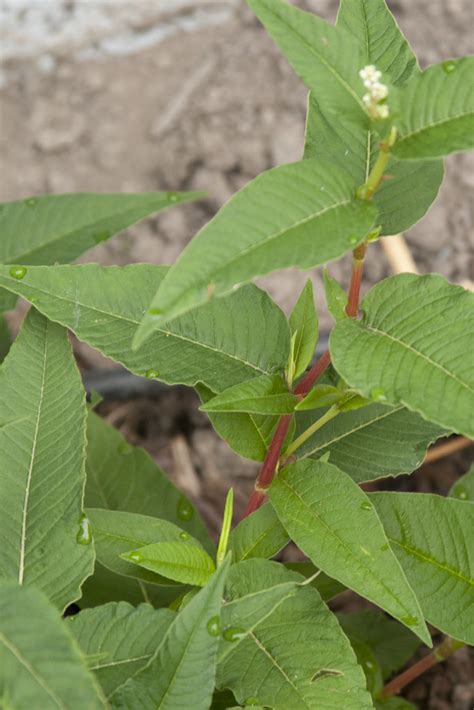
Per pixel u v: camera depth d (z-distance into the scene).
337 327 0.87
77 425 0.90
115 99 1.46
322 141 0.91
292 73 1.44
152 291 0.92
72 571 0.89
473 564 0.92
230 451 1.21
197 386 0.92
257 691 0.88
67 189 1.40
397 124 0.84
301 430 0.95
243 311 0.92
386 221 0.91
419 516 0.92
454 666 1.11
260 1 0.84
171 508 1.03
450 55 1.43
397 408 0.94
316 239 0.83
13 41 1.47
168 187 1.39
